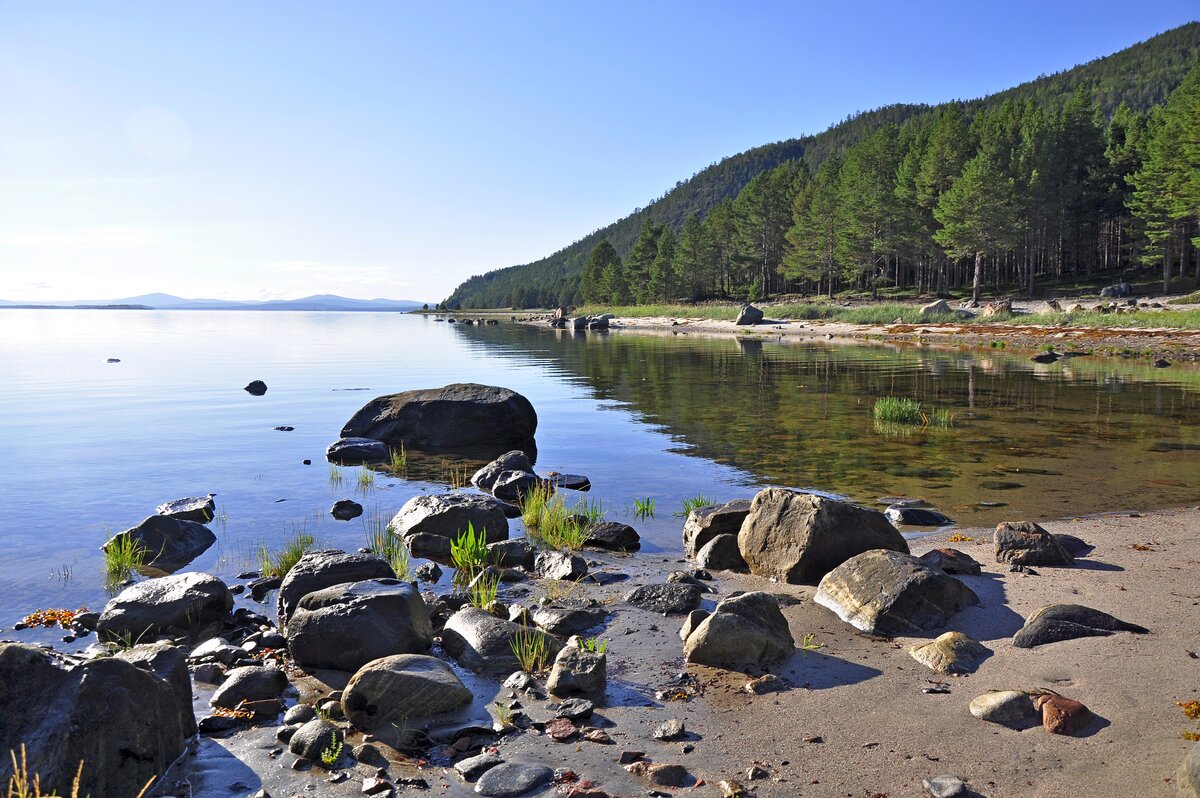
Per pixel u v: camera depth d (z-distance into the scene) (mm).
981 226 76438
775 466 12820
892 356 37562
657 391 24344
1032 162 90250
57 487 11742
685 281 127000
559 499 10359
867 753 4012
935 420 17203
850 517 7352
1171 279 77812
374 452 14602
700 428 17031
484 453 15031
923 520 9172
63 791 3469
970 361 33656
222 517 10117
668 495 11141
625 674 5188
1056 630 5449
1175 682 4633
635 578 7574
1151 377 25922
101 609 6758
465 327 102938
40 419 19000
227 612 6551
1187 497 10141
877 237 94938
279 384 27812
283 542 8984
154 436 16594
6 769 3416
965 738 4133
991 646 5406
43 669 3822
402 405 16188
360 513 10336
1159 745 3934
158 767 3994
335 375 31547
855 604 6148
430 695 4637
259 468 13398
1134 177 80312
